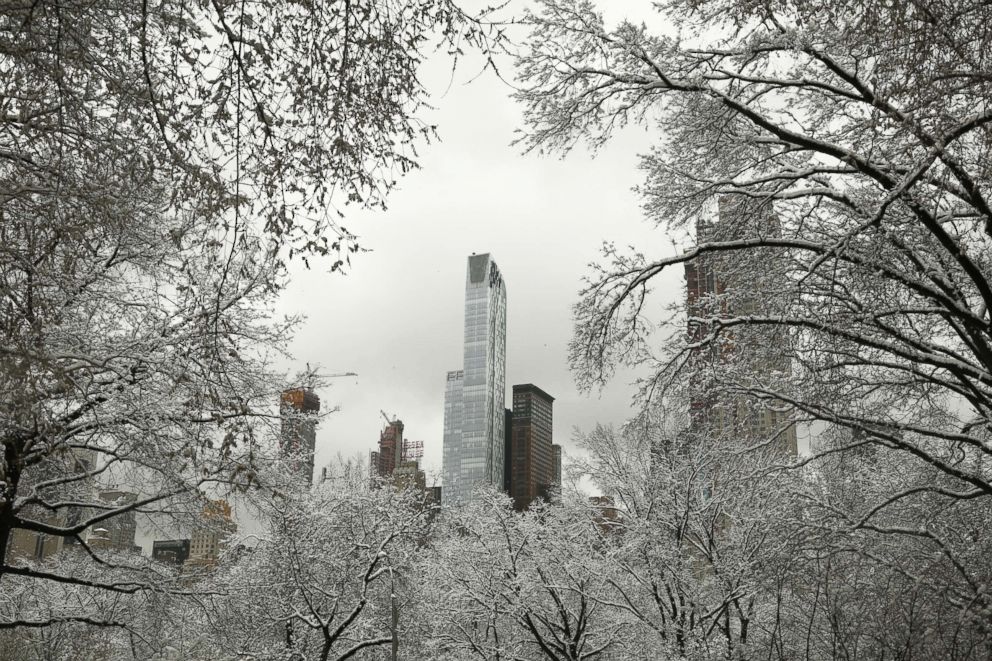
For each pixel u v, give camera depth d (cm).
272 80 779
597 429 2520
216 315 993
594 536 2538
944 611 1449
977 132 1070
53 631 2389
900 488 1814
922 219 1184
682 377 1595
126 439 1511
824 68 1377
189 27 828
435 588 2767
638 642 2411
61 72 783
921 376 1416
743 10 1048
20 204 916
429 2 759
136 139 916
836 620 1577
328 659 2698
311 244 820
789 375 1561
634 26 1407
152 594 1809
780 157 1519
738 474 1947
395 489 2948
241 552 2680
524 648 2664
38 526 1523
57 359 1056
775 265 1519
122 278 1608
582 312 1594
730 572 2072
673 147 1544
